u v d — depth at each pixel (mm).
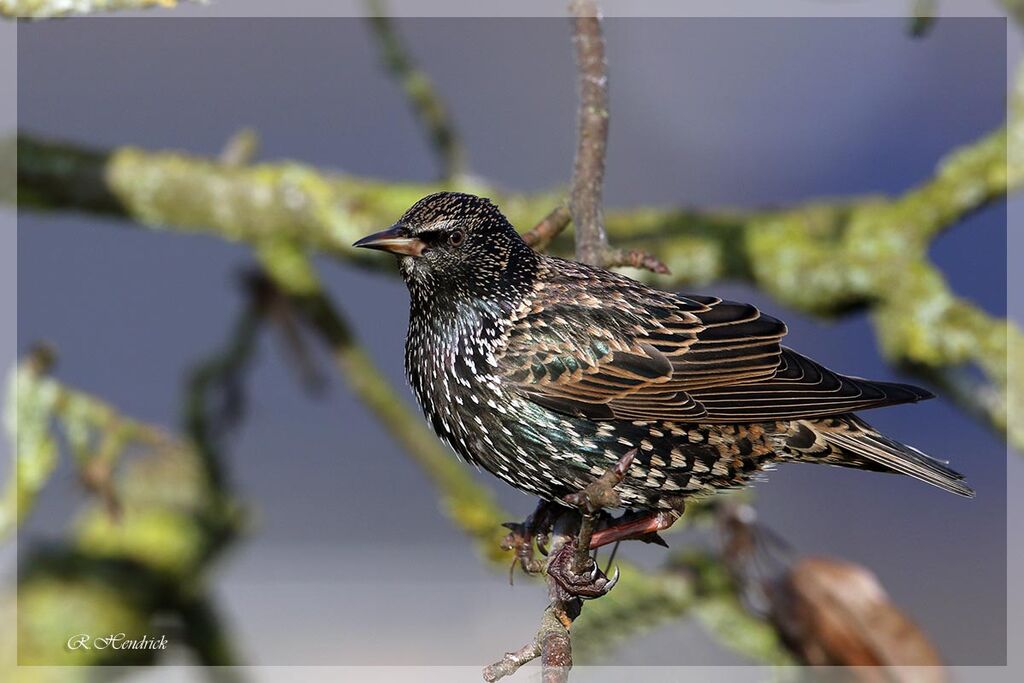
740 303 8812
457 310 8609
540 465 8641
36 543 10547
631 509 8836
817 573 8969
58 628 9945
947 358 10391
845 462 8820
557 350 8500
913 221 10859
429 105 11102
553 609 7145
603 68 8695
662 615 9727
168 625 10477
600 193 8648
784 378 8547
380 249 8570
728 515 9250
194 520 10742
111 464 10227
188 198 11133
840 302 10766
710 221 11172
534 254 8742
